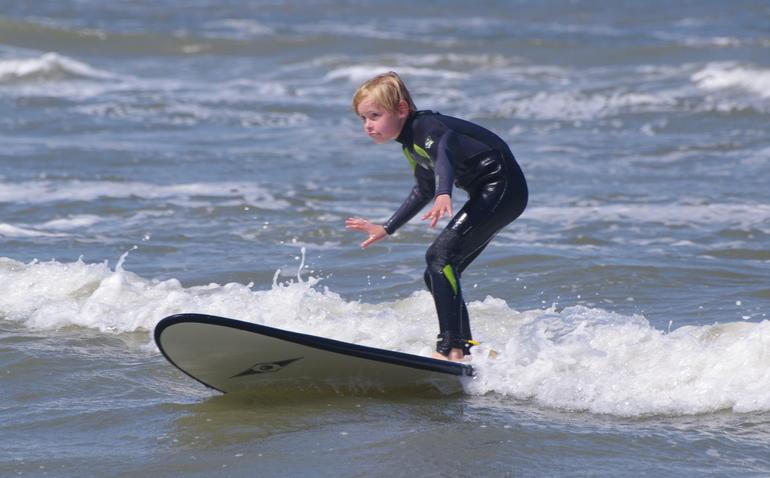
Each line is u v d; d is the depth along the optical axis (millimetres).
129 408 18766
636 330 21203
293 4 151875
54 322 24234
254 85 83188
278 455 16547
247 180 46219
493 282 28688
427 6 153500
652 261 30984
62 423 18094
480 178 20281
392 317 23922
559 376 19469
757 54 92438
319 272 29922
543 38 111625
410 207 20641
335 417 18219
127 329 23812
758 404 18047
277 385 19500
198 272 29672
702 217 38375
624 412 18125
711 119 64688
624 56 95062
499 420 17938
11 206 39531
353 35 106000
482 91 77938
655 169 49125
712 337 21594
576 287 28062
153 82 84125
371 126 20047
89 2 145000
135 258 31672
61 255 31781
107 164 49656
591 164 50562
